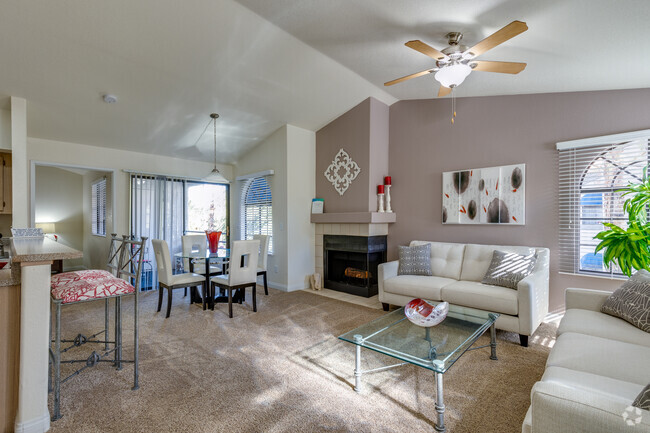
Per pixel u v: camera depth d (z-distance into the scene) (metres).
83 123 4.23
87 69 3.25
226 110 4.43
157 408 1.92
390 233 5.00
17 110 3.51
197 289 4.34
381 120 4.90
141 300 4.50
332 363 2.53
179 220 5.77
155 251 3.88
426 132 4.63
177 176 5.70
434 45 2.95
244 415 1.85
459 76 2.60
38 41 2.83
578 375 1.45
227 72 3.61
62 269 6.47
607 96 3.30
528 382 2.21
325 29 2.93
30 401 1.67
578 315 2.26
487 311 2.99
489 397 2.03
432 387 2.16
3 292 1.70
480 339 3.02
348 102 4.72
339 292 4.97
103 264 5.73
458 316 2.67
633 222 2.79
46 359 1.73
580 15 2.09
